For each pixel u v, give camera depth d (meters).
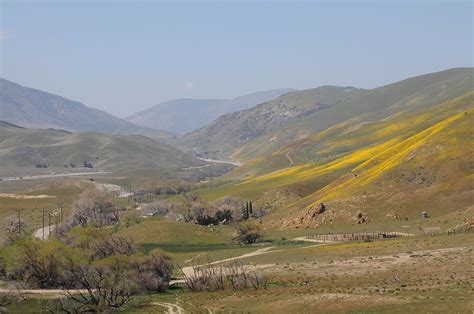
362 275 74.06
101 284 80.38
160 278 84.50
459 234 97.25
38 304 76.56
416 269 72.62
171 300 75.19
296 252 102.31
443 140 150.62
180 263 111.00
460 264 71.38
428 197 132.50
